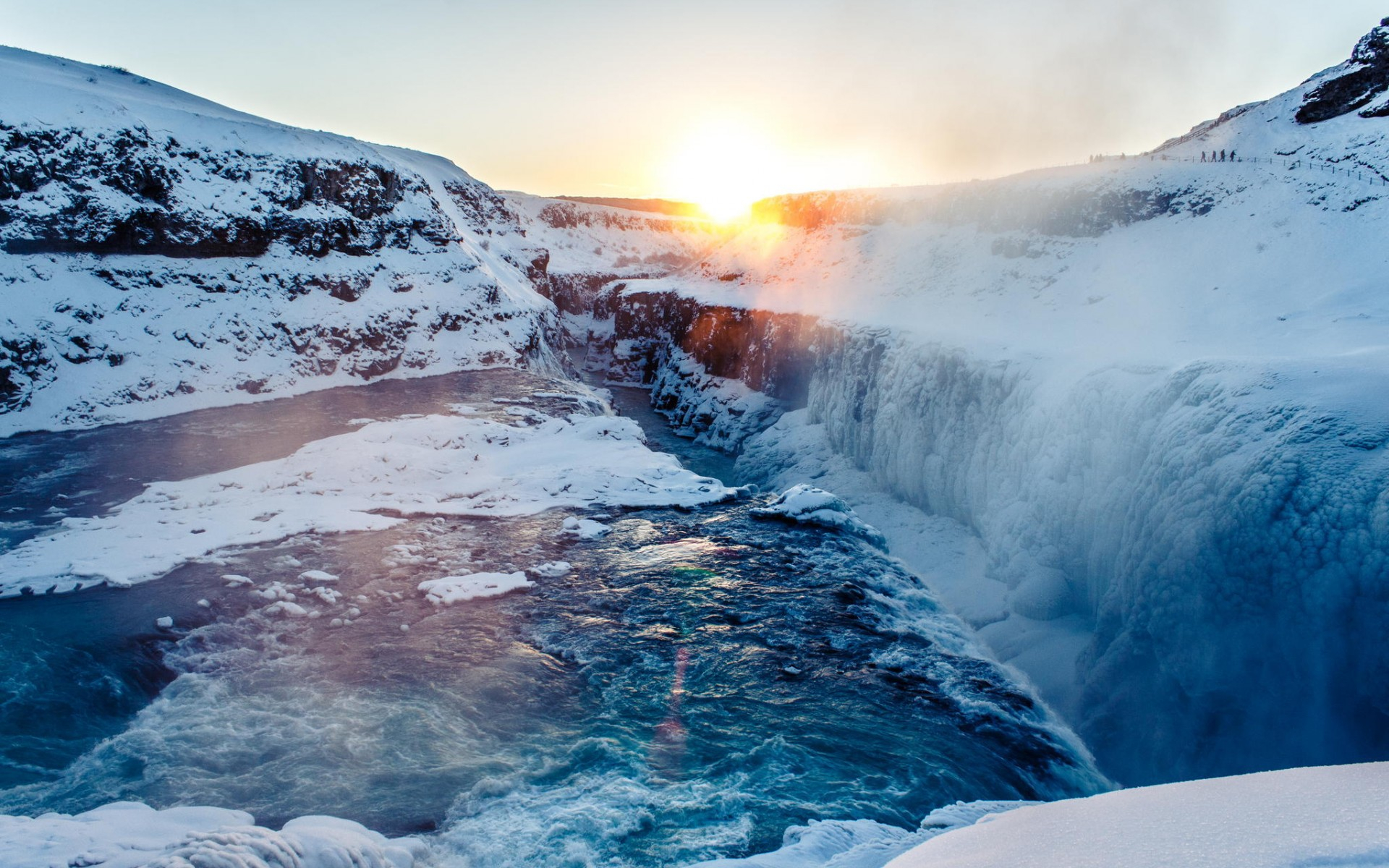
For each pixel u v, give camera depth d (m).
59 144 37.12
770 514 23.56
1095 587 18.91
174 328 37.75
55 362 32.78
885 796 11.06
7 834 7.86
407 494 24.03
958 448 29.75
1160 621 14.70
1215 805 3.60
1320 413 13.59
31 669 13.47
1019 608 20.52
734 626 16.41
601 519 22.83
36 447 28.53
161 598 16.38
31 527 20.30
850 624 16.75
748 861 8.24
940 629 17.42
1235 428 14.78
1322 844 2.71
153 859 6.72
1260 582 12.93
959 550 27.17
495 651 14.95
